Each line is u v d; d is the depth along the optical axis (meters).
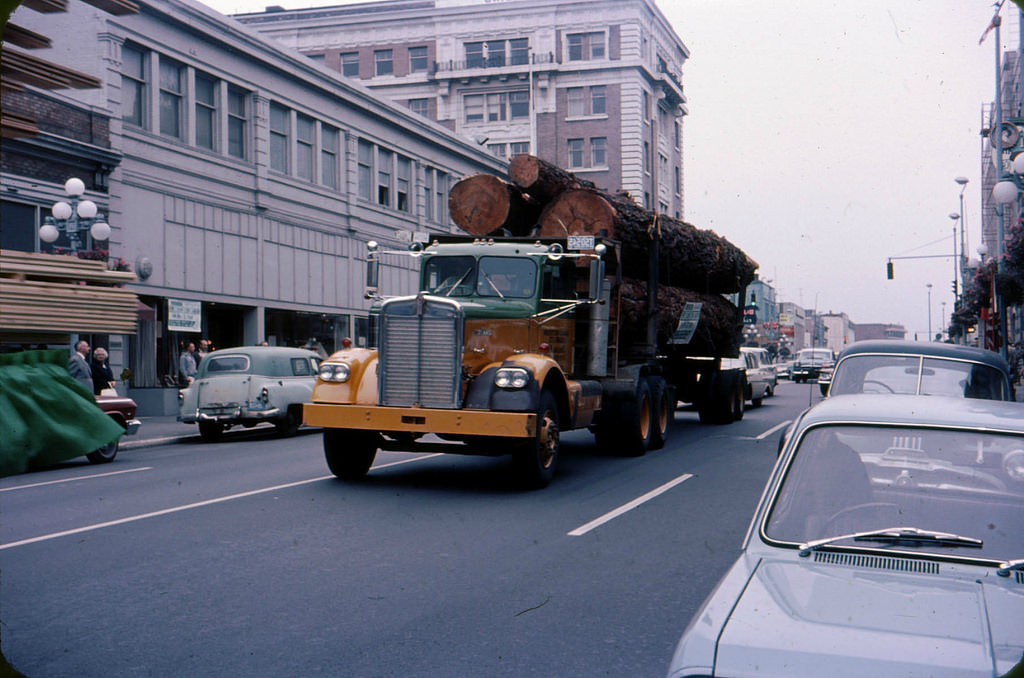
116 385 23.08
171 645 4.84
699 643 2.67
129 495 10.05
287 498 9.74
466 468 12.38
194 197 26.14
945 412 3.85
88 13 22.89
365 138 35.28
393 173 37.47
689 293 17.67
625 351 14.73
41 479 11.62
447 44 60.16
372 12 60.84
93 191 22.52
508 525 8.30
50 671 4.42
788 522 3.54
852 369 8.99
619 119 57.91
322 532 7.91
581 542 7.60
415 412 9.98
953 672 2.47
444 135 40.62
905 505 3.51
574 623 5.34
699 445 15.66
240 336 29.06
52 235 18.62
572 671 4.53
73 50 22.91
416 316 10.11
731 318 20.14
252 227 28.73
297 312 31.41
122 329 3.96
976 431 3.68
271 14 62.38
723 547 7.43
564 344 11.84
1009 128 21.64
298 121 31.64
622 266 14.38
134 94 24.41
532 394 9.98
